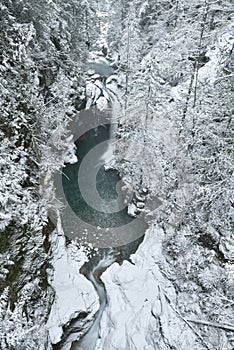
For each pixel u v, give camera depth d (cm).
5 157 1105
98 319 1463
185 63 1684
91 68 3278
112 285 1581
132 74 2339
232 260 1240
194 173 1483
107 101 2770
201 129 1396
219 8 1327
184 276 1411
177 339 1225
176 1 2025
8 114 1188
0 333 936
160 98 1822
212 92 1425
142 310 1399
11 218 1048
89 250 1783
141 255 1702
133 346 1284
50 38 1908
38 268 1235
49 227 1472
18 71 1309
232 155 1280
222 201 1295
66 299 1412
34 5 1533
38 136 1418
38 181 1340
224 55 1391
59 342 1284
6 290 990
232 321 1159
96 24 3862
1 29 1238
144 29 2716
